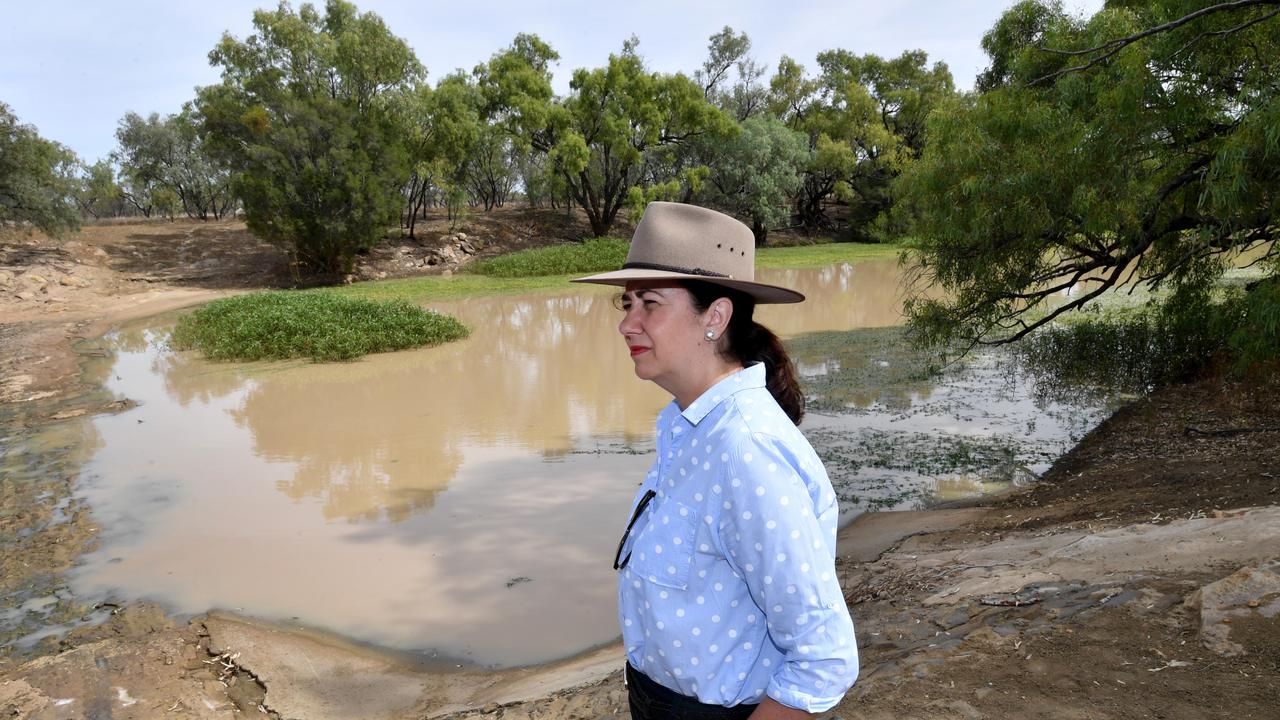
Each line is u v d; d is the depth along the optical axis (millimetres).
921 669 3467
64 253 34344
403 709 4977
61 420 13016
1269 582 3570
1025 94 9789
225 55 34469
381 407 13195
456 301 26922
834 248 45500
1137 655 3312
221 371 16547
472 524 8062
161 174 52781
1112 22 9297
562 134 40562
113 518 8578
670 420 1537
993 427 10586
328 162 32000
